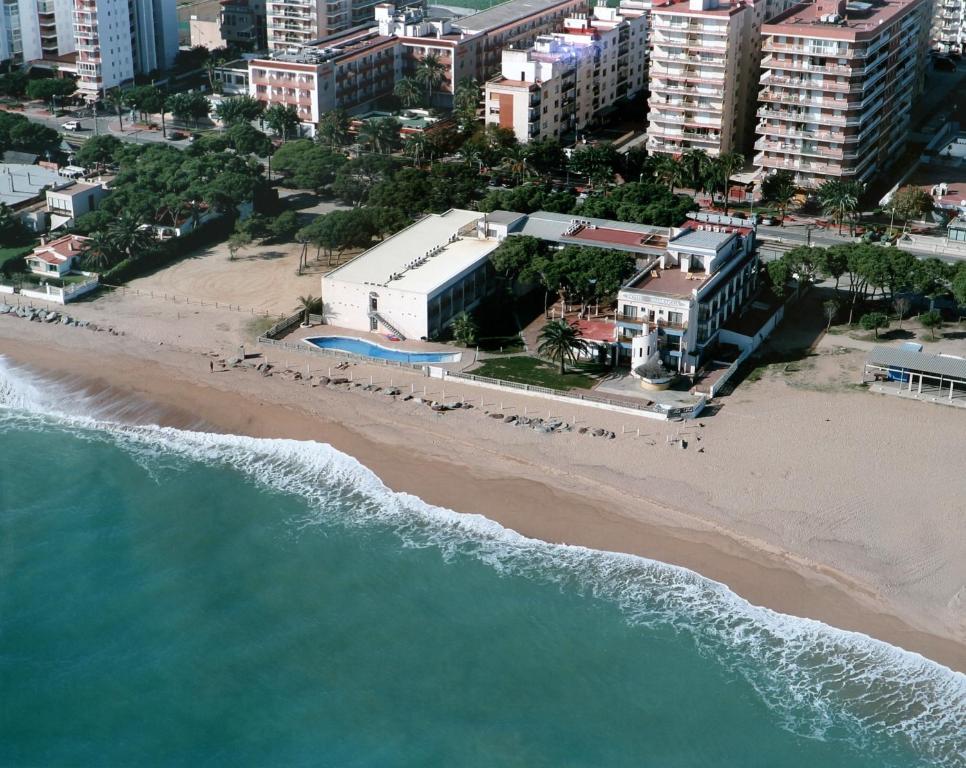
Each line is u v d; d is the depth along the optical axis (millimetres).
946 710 152875
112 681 160250
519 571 180125
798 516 187875
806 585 174000
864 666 159875
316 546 186250
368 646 166125
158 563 182500
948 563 176375
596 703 156000
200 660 163750
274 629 169125
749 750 148625
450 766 146625
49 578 179125
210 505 196500
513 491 197875
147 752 149500
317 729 152500
